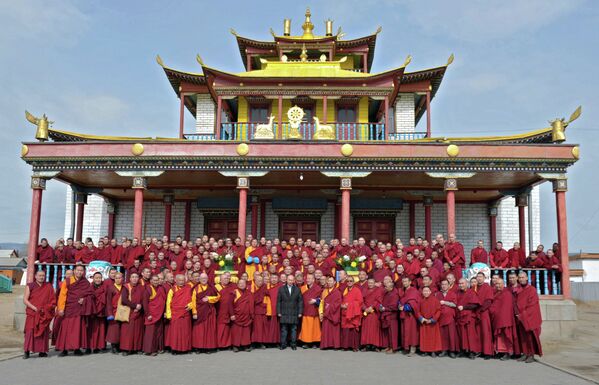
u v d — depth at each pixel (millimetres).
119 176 21062
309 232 25719
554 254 18141
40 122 19266
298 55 30953
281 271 15414
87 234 26375
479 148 18250
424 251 17766
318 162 18656
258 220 25688
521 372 11320
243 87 24766
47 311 12953
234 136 25281
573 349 15039
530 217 23594
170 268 16562
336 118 26109
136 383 9820
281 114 24562
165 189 24625
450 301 13156
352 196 25500
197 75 27750
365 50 30922
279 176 20859
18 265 68812
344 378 10328
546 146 18109
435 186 23516
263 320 14055
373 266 15961
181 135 27547
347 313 13773
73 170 18984
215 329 13492
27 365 11727
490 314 13031
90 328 13305
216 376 10438
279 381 10000
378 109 27953
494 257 18141
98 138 24359
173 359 12398
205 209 25719
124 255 17609
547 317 16797
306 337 14102
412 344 13242
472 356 12898
